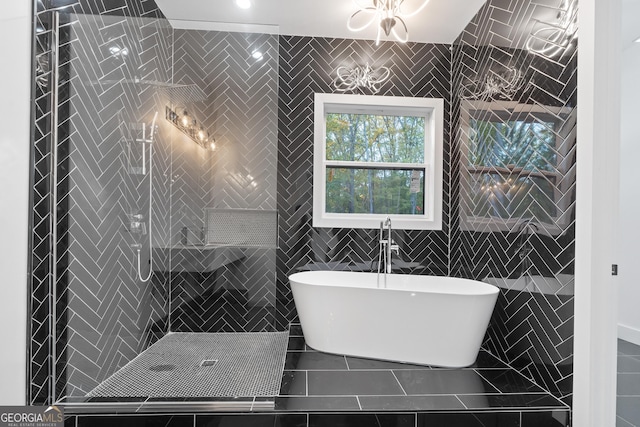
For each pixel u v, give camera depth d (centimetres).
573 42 191
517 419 184
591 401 176
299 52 332
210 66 280
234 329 293
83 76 198
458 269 321
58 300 184
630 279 353
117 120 225
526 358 226
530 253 223
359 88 334
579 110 186
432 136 339
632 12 301
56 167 183
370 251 331
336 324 259
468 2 278
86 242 201
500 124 258
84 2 198
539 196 216
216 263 291
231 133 281
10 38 165
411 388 206
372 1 279
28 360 171
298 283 271
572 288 189
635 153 352
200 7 289
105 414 180
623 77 370
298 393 199
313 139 330
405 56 338
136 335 248
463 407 184
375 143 346
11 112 166
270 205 283
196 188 284
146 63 255
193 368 231
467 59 308
